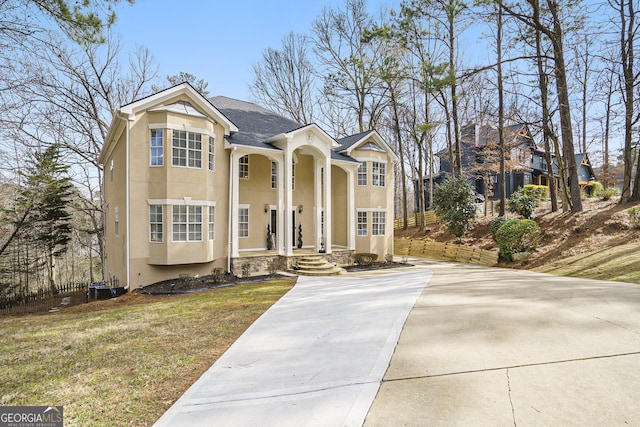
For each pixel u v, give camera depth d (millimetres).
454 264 19062
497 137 30500
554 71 19719
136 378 4797
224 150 15820
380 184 20844
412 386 4180
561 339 5473
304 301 9500
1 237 21656
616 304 7410
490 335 5785
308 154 20172
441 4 22031
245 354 5562
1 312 13008
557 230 18031
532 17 18172
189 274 14359
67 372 5094
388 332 6254
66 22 9695
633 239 14484
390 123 34719
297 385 4371
